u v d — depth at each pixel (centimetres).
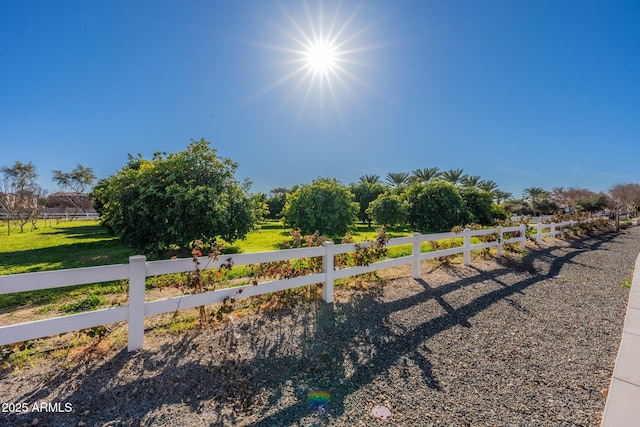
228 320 404
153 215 841
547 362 315
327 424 224
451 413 237
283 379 280
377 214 2002
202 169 906
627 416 227
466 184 4053
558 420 229
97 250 1053
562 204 4275
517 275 695
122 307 309
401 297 519
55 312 447
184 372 280
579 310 469
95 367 283
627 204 3036
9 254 967
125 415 226
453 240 1154
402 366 305
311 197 1502
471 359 320
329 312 443
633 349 337
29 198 2305
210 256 374
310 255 473
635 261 880
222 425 221
